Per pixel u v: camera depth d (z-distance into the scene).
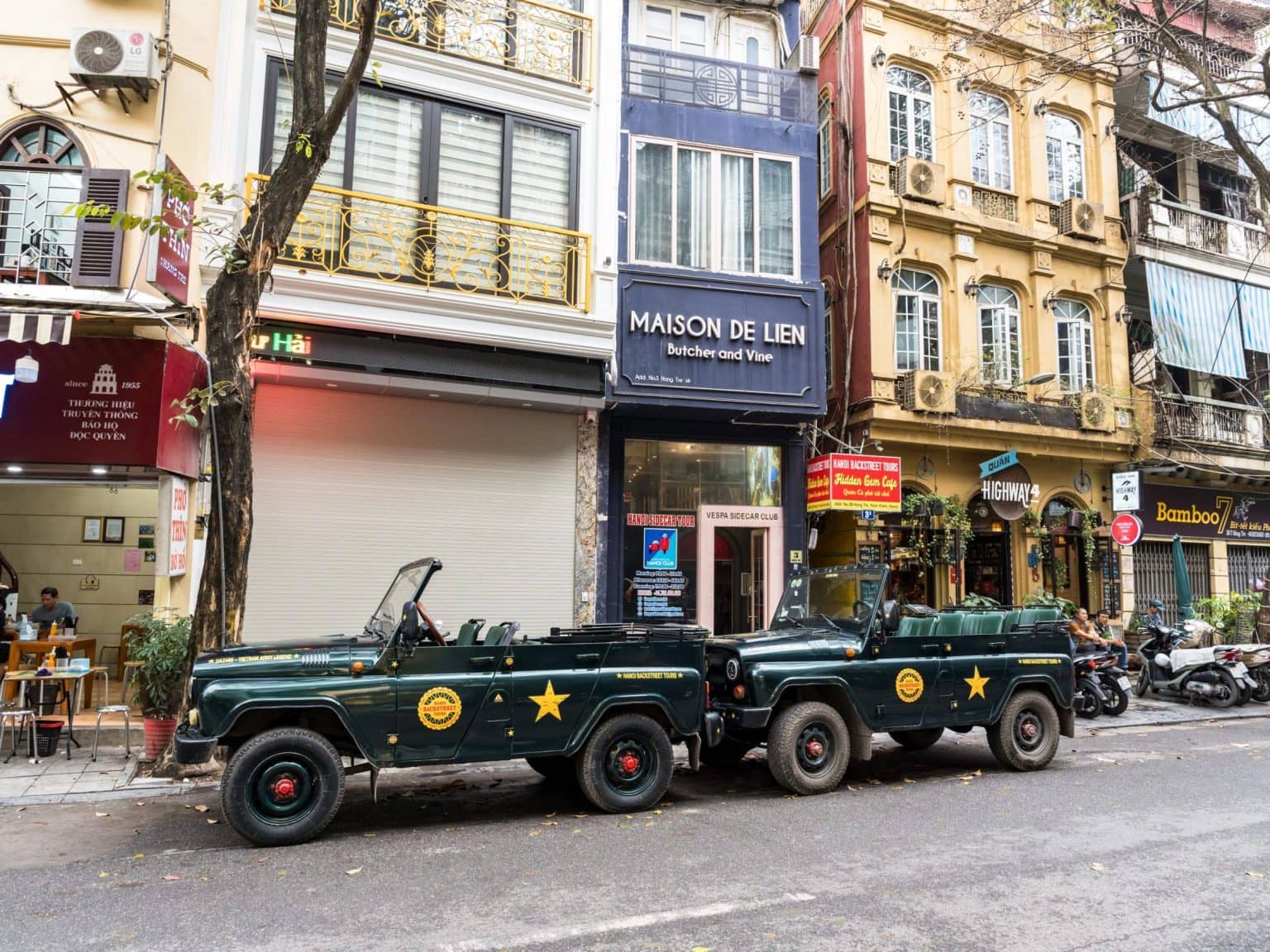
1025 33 16.00
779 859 5.45
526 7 11.57
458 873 5.13
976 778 7.95
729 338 12.39
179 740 5.54
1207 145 17.88
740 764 8.55
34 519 12.31
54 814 6.39
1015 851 5.62
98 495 12.45
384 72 10.64
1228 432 17.27
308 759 5.78
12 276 8.87
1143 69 14.20
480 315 10.43
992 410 14.77
